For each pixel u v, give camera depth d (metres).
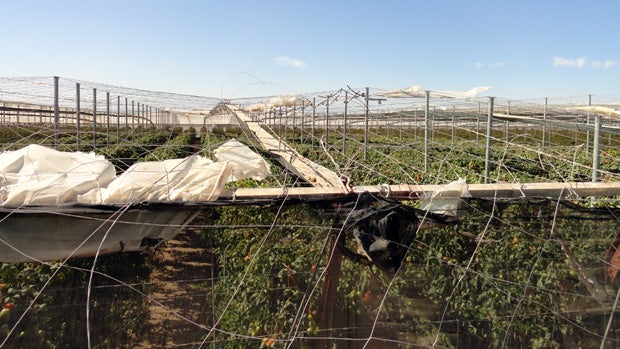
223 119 37.81
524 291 4.23
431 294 4.21
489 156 10.00
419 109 17.84
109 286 3.61
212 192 3.66
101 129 26.91
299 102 16.17
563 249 4.11
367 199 3.65
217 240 3.86
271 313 3.99
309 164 5.68
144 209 3.38
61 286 3.61
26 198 3.35
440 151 15.98
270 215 3.78
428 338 4.15
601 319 4.27
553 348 4.32
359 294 4.10
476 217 3.97
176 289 3.77
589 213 4.03
